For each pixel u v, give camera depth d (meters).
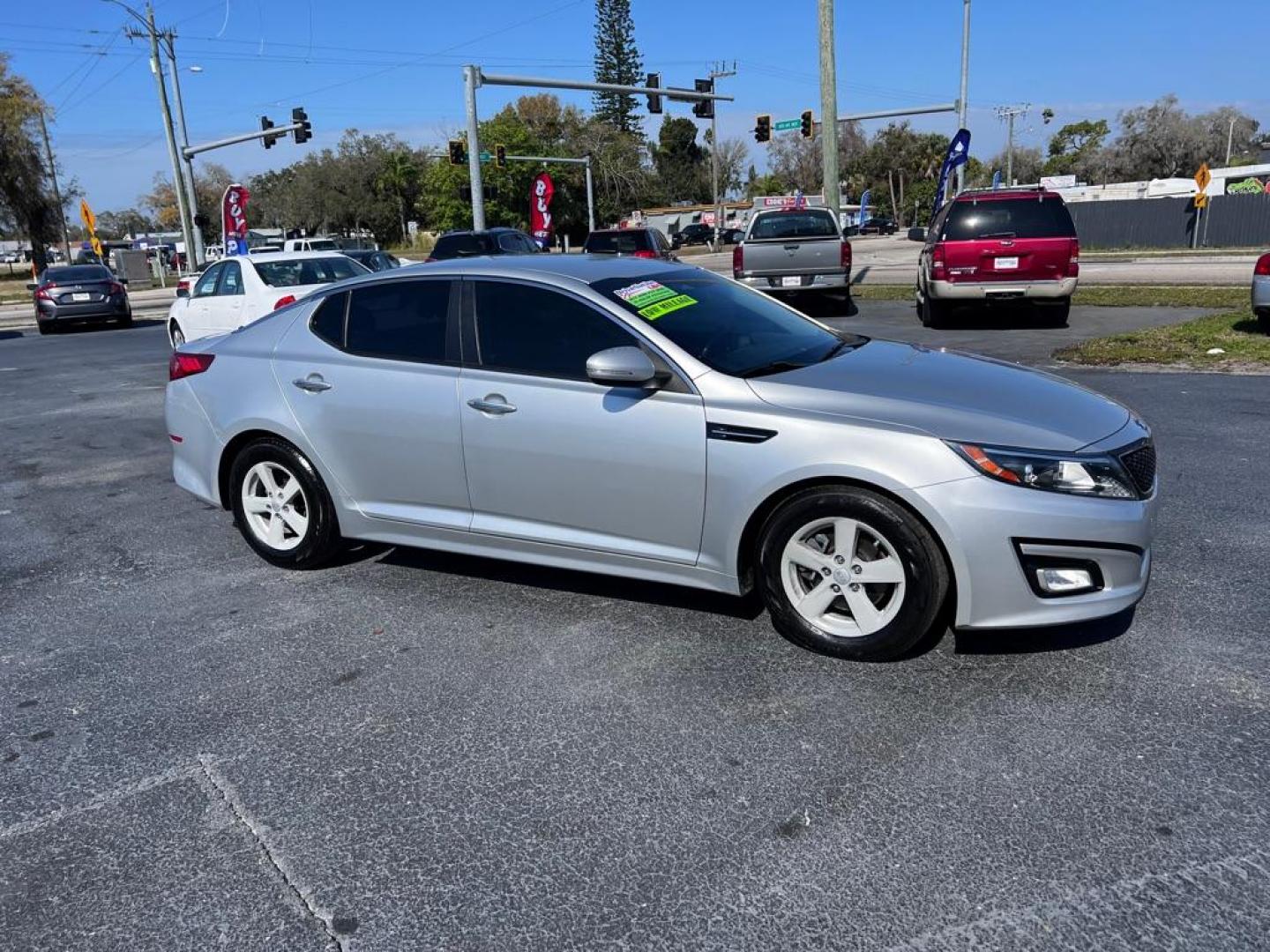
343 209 79.62
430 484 4.62
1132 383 9.17
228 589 5.01
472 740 3.44
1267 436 7.00
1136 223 41.38
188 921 2.61
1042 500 3.47
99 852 2.91
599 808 3.01
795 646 4.03
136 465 7.89
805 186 102.38
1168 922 2.44
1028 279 13.31
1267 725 3.30
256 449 5.09
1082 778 3.04
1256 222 39.12
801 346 4.52
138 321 23.89
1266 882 2.56
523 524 4.43
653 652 4.04
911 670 3.78
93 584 5.18
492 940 2.49
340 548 5.22
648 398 4.01
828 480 3.73
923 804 2.95
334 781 3.23
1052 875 2.62
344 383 4.77
